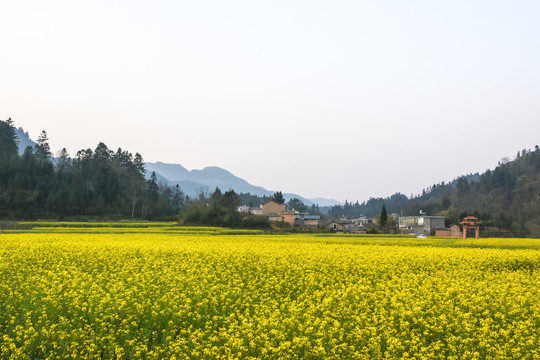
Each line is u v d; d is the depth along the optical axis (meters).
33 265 22.22
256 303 14.92
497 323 12.95
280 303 15.48
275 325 11.57
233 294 15.30
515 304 14.04
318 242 45.34
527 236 111.62
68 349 10.70
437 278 19.02
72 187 123.00
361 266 22.20
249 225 90.88
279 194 139.88
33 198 105.38
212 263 23.30
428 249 32.34
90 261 23.80
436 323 12.15
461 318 12.66
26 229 61.81
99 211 114.06
